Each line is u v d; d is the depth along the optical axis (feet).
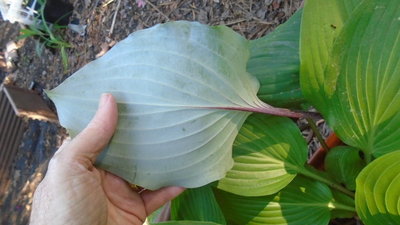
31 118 3.06
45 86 3.11
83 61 2.83
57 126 2.98
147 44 0.95
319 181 1.18
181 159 0.99
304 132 1.64
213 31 0.95
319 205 1.18
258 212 1.20
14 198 3.14
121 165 0.99
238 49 0.98
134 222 1.07
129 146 0.97
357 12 0.91
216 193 1.23
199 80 0.95
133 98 0.95
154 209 1.10
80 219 0.95
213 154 1.00
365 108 1.01
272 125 1.13
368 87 0.98
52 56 3.07
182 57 0.94
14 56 3.39
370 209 1.04
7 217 3.15
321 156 1.29
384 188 0.99
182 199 1.21
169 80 0.94
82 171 0.94
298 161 1.14
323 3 0.96
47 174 0.96
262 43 1.18
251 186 1.13
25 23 2.97
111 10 2.67
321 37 0.98
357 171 1.16
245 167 1.13
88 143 0.93
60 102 0.98
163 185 1.01
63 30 2.98
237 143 1.13
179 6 2.31
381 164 0.94
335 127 1.05
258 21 1.98
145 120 0.96
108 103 0.93
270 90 1.14
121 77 0.95
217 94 0.97
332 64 0.97
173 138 0.97
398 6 0.89
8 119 3.12
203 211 1.18
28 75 3.26
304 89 1.03
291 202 1.19
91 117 0.98
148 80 0.95
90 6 2.82
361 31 0.93
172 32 0.94
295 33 1.16
